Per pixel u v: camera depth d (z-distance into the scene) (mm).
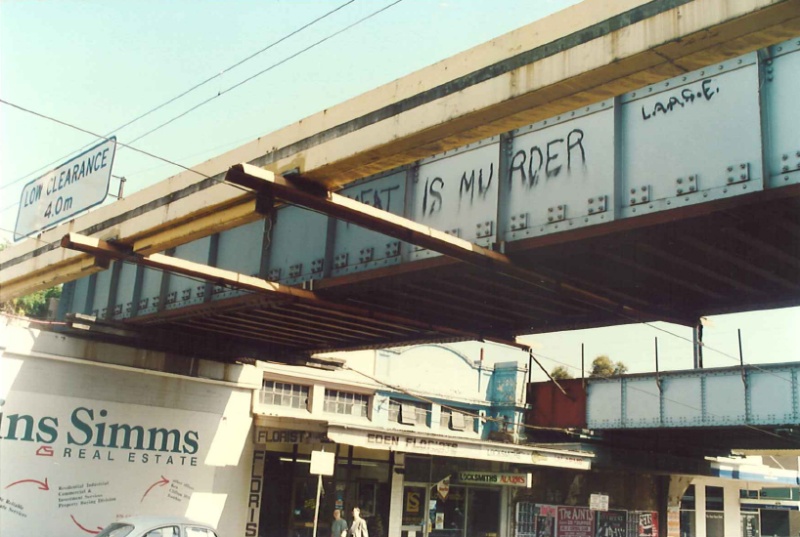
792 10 6047
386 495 24125
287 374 24625
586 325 16156
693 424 27531
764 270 12047
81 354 18859
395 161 9742
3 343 17547
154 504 19609
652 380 29312
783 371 25375
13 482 17453
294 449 22750
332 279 14445
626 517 32906
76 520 18234
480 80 8312
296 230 15703
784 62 9359
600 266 12562
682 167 10008
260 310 16562
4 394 17562
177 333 20422
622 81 7324
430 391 29859
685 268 12414
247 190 10492
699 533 37656
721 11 6355
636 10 6965
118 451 19219
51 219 11867
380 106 9492
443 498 25828
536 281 12531
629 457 31594
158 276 18594
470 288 14172
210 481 20781
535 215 11531
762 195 9195
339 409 26438
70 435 18484
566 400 31906
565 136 11414
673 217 9953
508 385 32875
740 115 9539
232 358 21844
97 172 10969
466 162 12664
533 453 25953
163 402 20250
